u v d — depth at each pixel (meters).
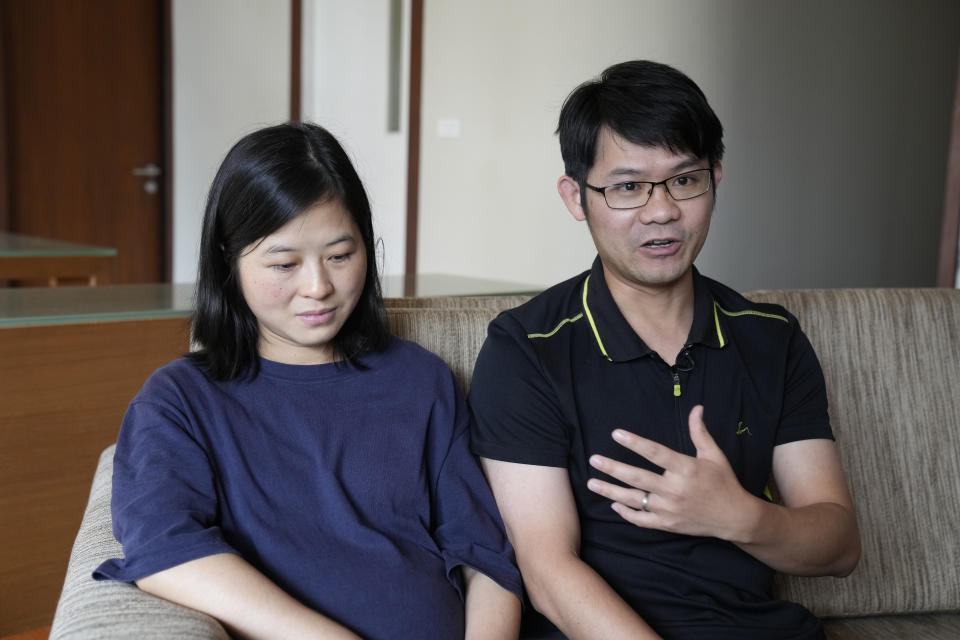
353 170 1.05
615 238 1.05
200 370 1.04
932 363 1.44
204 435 1.00
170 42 5.70
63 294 2.11
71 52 5.46
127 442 0.98
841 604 1.33
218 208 1.02
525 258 4.95
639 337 1.10
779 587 1.30
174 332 1.92
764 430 1.12
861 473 1.38
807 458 1.14
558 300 1.16
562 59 4.78
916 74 5.57
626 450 1.07
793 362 1.16
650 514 0.97
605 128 1.04
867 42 5.34
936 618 1.38
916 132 5.65
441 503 1.09
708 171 1.05
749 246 5.07
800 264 5.30
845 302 1.42
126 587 0.88
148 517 0.90
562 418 1.07
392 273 5.68
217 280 1.04
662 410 1.08
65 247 3.21
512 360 1.09
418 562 1.02
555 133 1.13
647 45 4.71
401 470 1.06
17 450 1.75
